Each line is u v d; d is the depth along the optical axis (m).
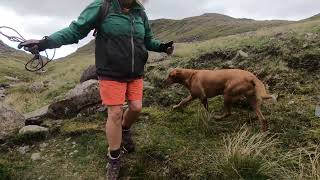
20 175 1.78
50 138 2.10
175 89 2.47
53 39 1.45
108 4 1.49
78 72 7.41
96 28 1.52
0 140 2.10
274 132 1.83
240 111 2.09
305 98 2.10
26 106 3.96
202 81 1.97
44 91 5.13
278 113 1.98
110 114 1.55
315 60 2.41
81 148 1.94
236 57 2.80
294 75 2.33
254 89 1.83
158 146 1.82
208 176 1.60
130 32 1.49
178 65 3.07
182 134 1.94
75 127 2.14
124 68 1.50
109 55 1.48
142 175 1.68
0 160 1.90
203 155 1.73
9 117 2.21
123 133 1.77
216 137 1.89
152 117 2.14
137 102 1.62
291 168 1.58
